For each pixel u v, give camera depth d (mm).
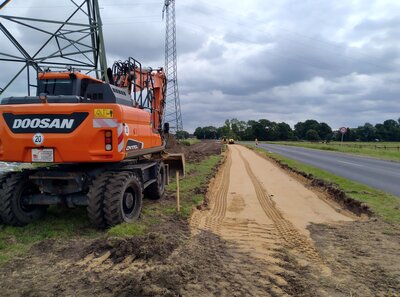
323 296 4520
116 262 5309
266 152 41094
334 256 6047
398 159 30031
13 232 6973
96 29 18281
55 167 7812
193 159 25641
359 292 4652
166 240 6059
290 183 15734
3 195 7121
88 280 4699
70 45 18141
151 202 9984
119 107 6934
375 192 11820
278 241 6949
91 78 7926
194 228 7648
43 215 8039
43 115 6906
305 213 9820
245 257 5879
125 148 7195
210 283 4727
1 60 17109
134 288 4367
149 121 9477
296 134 154000
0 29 16641
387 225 7988
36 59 17500
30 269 5090
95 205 6859
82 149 6805
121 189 6965
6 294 4324
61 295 4305
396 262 5684
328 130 144250
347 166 22516
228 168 22469
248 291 4562
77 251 5777
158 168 10234
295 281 4949
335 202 11609
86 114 6820
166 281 4586
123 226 6684
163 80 13492
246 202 11266
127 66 9750
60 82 7641
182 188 12281
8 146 6977
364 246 6523
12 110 7012
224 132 151750
